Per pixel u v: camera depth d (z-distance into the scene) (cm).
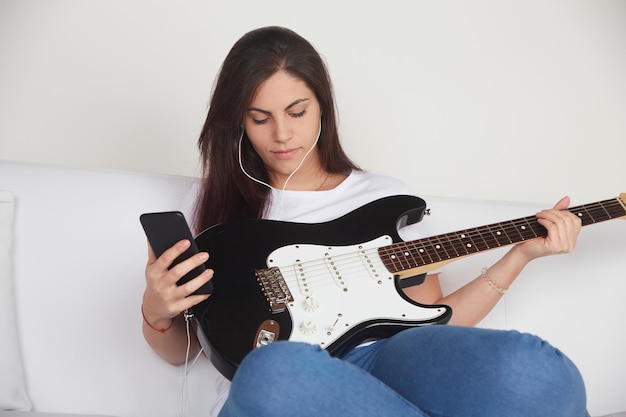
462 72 326
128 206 205
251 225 179
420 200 190
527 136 323
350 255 176
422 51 325
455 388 136
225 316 161
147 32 310
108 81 305
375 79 318
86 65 306
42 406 185
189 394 189
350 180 198
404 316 164
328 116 195
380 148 313
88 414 182
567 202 191
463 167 316
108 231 201
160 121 303
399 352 149
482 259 207
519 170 319
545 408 133
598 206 191
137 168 301
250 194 193
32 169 205
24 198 201
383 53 321
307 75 184
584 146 325
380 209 187
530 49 332
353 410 127
